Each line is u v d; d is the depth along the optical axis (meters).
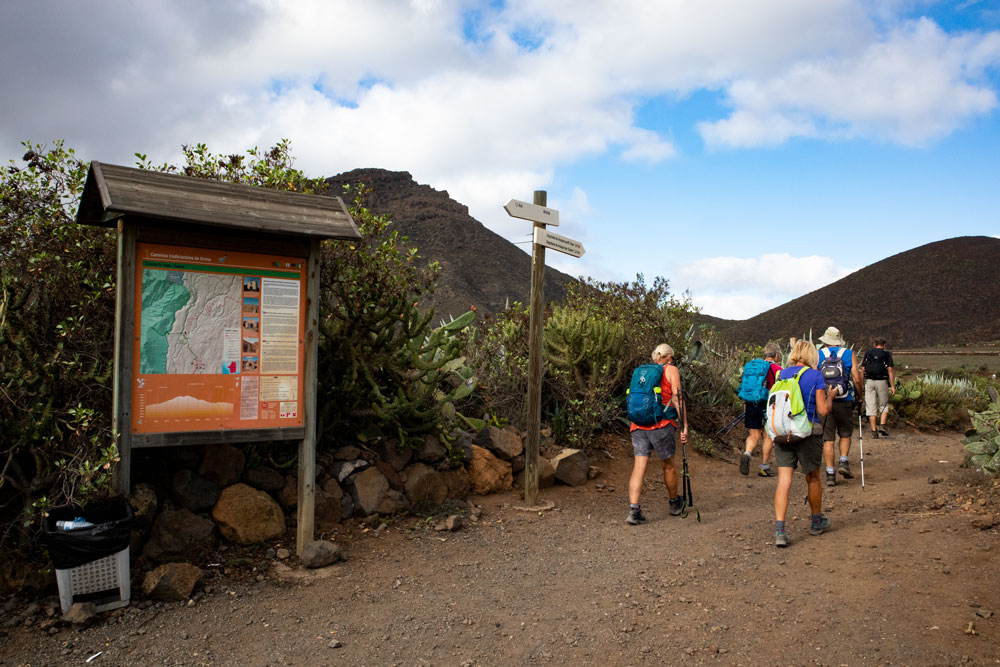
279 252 4.86
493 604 4.46
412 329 6.41
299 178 6.34
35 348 4.90
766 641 3.89
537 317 6.97
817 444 5.62
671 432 6.61
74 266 5.12
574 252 7.40
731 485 8.34
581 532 6.13
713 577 4.91
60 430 4.54
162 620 4.03
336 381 6.31
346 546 5.39
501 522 6.34
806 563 5.12
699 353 11.60
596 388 9.44
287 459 5.82
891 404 13.44
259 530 5.18
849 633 3.93
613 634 4.02
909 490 7.17
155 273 4.46
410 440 6.51
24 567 4.18
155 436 4.43
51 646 3.68
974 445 6.79
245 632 3.95
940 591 4.39
